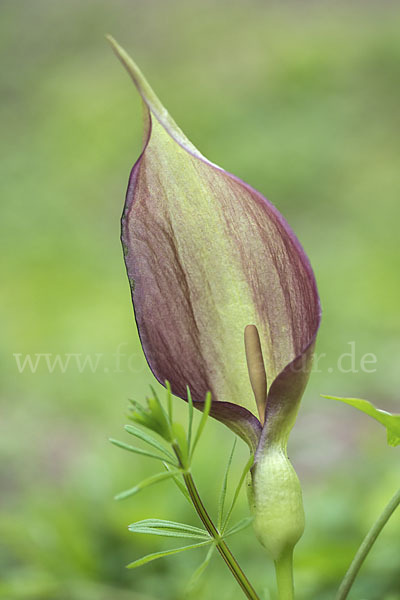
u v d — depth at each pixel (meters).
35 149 6.29
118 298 3.85
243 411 0.73
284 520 0.72
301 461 2.02
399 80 6.57
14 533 1.18
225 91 7.05
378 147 5.75
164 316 0.76
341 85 6.71
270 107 6.50
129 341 3.25
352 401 0.71
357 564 0.72
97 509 1.26
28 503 1.39
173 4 9.05
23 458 2.21
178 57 8.09
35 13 9.03
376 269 3.87
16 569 1.16
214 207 0.76
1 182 5.77
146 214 0.76
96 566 1.15
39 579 1.08
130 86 7.34
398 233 4.46
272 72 7.12
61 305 3.82
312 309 0.74
